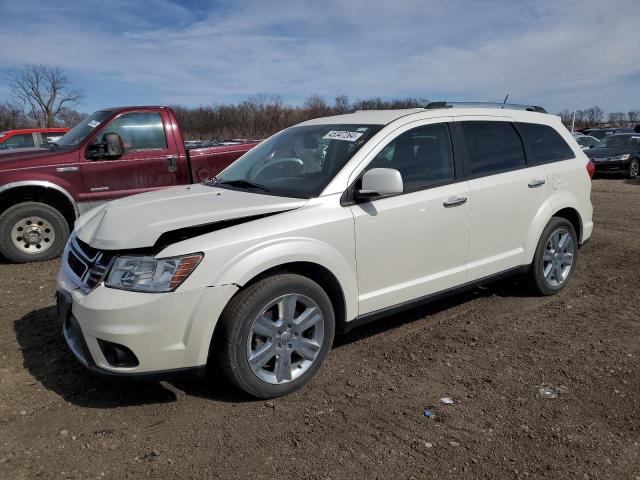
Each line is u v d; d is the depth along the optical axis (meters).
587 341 4.30
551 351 4.11
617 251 7.25
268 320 3.33
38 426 3.12
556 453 2.87
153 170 7.20
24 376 3.71
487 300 5.25
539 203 5.00
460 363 3.91
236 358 3.21
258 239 3.26
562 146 5.44
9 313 4.89
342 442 2.96
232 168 4.70
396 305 4.03
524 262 4.97
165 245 3.14
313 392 3.50
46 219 6.73
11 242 6.60
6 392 3.49
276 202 3.53
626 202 12.20
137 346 3.01
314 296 3.48
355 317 3.80
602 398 3.42
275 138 4.79
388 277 3.94
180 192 4.12
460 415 3.23
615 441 2.97
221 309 3.14
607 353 4.07
